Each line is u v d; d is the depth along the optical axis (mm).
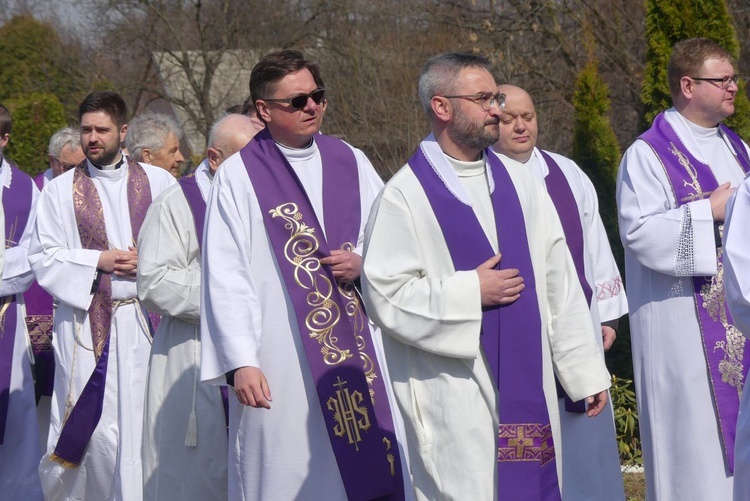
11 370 10031
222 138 7949
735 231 5234
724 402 7566
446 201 5777
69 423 9031
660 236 7527
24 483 10102
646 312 7875
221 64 36156
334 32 28125
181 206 7949
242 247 6645
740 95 11500
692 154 7863
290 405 6680
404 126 25156
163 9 35812
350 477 6652
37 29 35375
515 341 5629
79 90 35062
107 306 9023
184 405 7848
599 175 12070
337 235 7004
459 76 5750
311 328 6707
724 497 7594
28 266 9797
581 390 5797
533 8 24469
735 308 5207
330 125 26625
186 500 7828
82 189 9328
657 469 7836
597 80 12297
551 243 5949
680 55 7934
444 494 5672
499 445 5590
